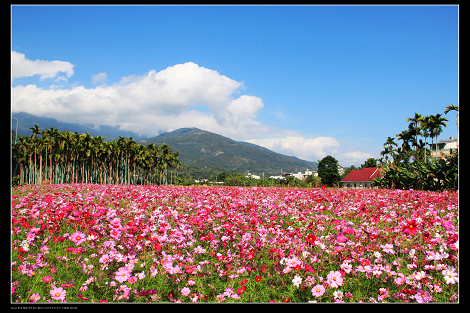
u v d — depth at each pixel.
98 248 3.89
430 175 17.80
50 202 6.25
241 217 5.98
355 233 4.65
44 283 3.28
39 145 50.53
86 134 54.66
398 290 3.27
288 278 3.54
